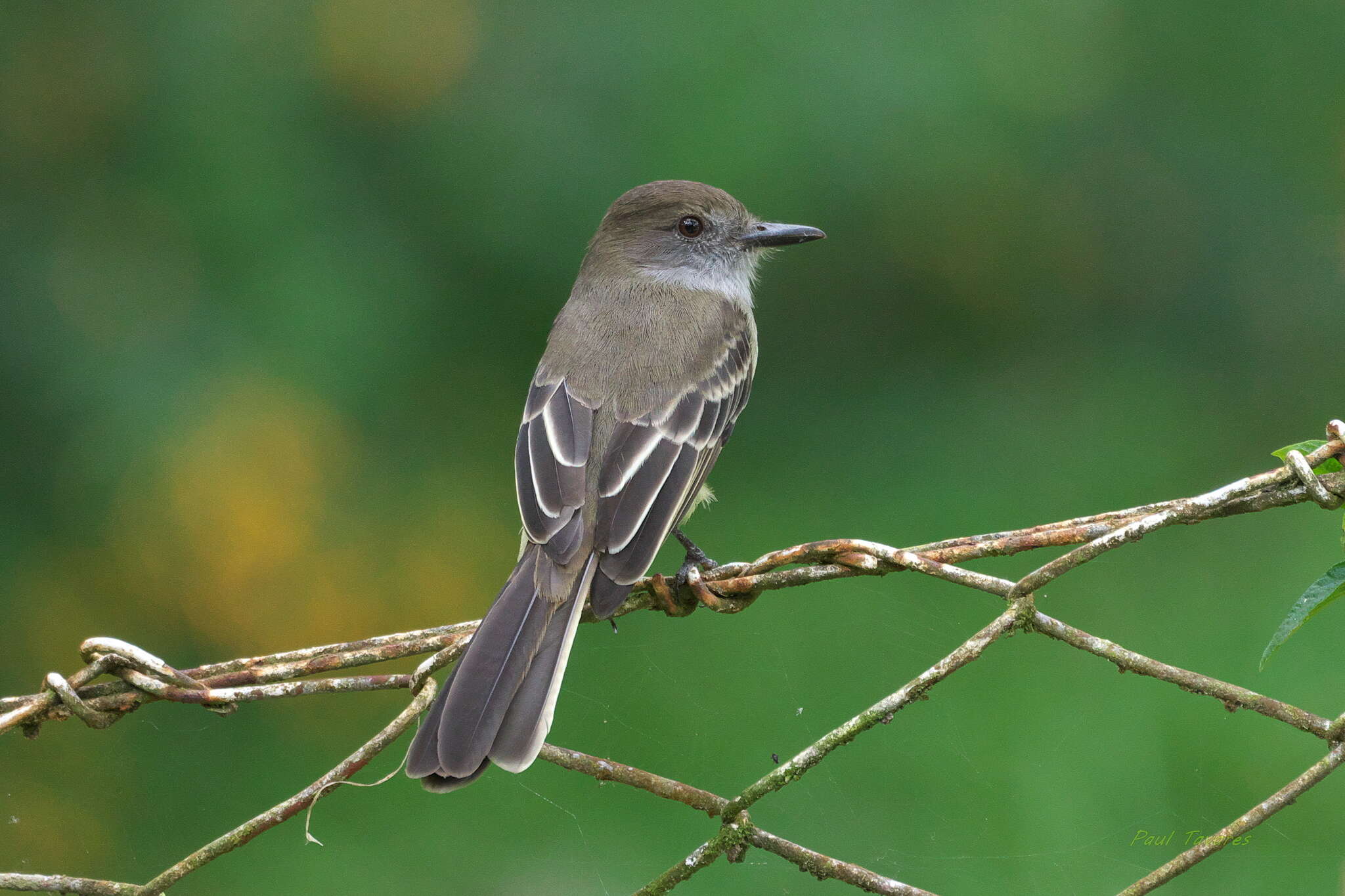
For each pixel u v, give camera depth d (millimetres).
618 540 6086
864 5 11867
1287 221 13070
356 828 9680
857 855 8914
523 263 12164
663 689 10273
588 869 9219
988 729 9594
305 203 11789
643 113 11766
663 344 7176
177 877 4730
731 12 11727
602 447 6590
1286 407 13148
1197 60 12789
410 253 12094
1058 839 8773
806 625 10633
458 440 12516
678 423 6805
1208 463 12672
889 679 10078
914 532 12281
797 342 13820
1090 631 10523
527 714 5055
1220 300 13391
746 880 8961
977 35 12055
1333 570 4422
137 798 9953
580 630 10633
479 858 9391
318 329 11625
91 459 11336
